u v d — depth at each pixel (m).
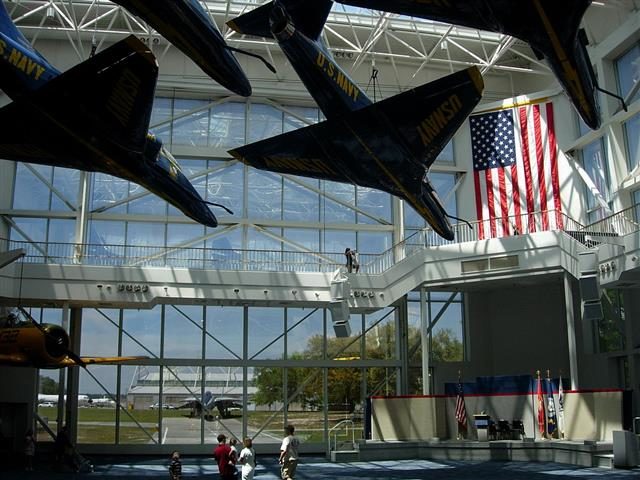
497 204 34.69
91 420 31.38
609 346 31.70
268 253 34.28
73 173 33.75
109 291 28.06
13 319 21.12
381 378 34.28
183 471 25.11
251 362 33.09
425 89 16.77
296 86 35.72
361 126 18.02
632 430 26.19
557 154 33.97
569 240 27.50
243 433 32.47
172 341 32.75
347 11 34.19
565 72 14.94
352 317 34.56
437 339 35.09
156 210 34.09
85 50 34.22
